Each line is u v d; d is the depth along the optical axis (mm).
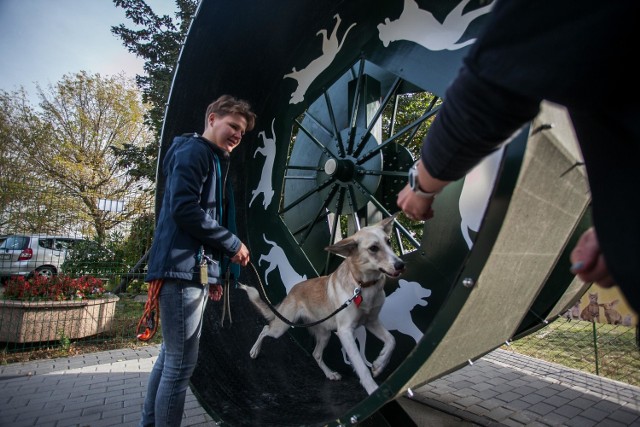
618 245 713
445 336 1373
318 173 3713
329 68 3256
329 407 2582
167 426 2078
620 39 606
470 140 814
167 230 2121
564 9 648
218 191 2289
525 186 1266
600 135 728
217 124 2355
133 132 16391
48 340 5570
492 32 735
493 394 3680
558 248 1796
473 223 2344
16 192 7609
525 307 1946
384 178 3312
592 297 4191
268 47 3408
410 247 4414
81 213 8742
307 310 3143
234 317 3533
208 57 3109
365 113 3393
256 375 3109
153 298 2107
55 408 3480
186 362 2127
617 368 4273
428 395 3658
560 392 3717
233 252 2176
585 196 1719
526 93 704
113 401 3639
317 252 3725
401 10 2682
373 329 2789
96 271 7383
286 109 3688
